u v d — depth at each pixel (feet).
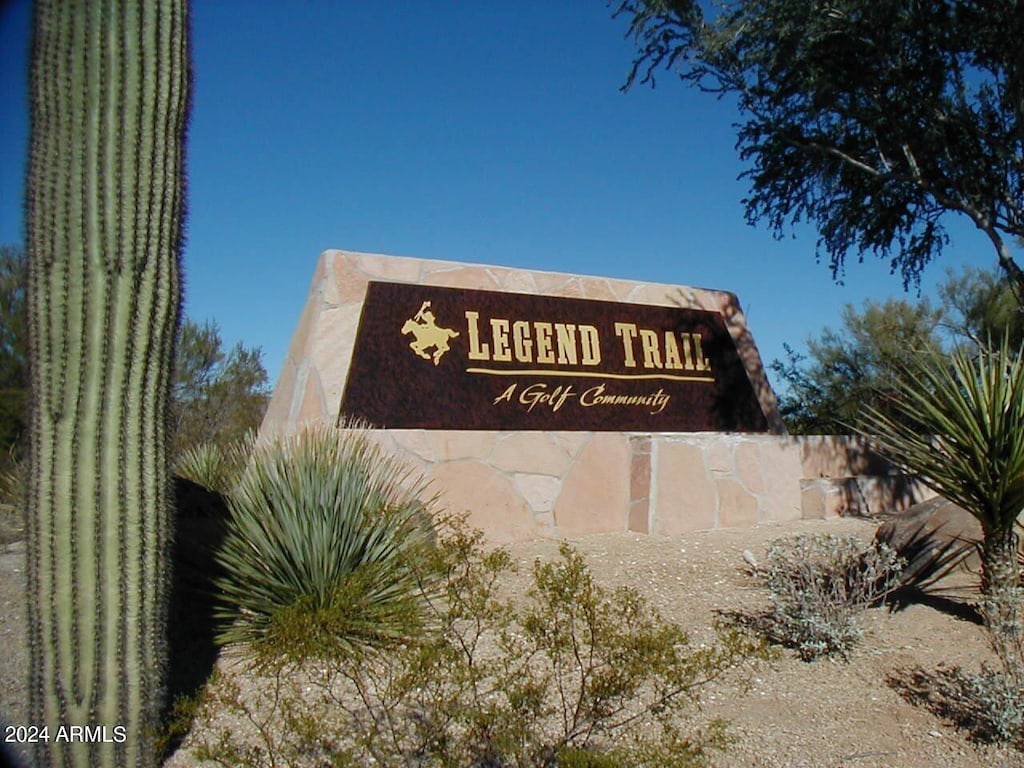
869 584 22.27
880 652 20.56
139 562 12.98
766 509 36.78
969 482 21.34
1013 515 21.11
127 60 13.32
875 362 61.46
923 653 20.45
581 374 35.01
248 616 20.68
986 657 19.94
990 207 49.37
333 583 20.35
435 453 31.01
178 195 13.91
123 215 13.08
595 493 33.83
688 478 34.58
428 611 20.18
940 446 22.56
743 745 15.84
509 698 12.81
